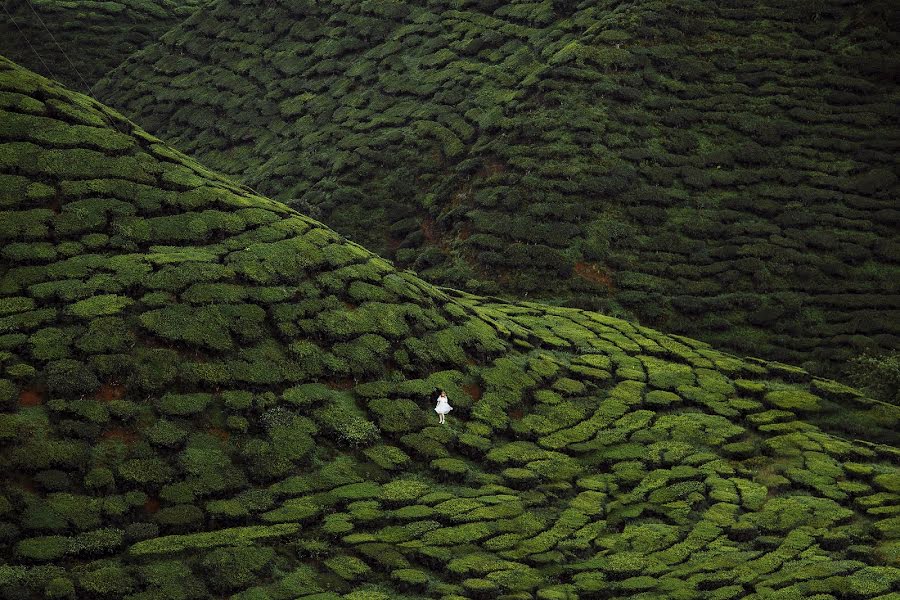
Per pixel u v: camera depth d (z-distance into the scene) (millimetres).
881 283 71625
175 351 45562
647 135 82000
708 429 52562
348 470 44250
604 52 87125
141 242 50219
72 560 35969
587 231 74938
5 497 37188
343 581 37500
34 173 50688
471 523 41938
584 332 62938
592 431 51344
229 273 50062
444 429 48000
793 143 82000
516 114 86125
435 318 54625
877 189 78188
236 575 36406
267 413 44875
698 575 39875
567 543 41844
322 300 51531
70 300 45688
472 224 77875
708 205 77625
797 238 74562
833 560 41375
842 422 56000
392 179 87562
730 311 70125
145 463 40625
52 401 41219
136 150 55312
